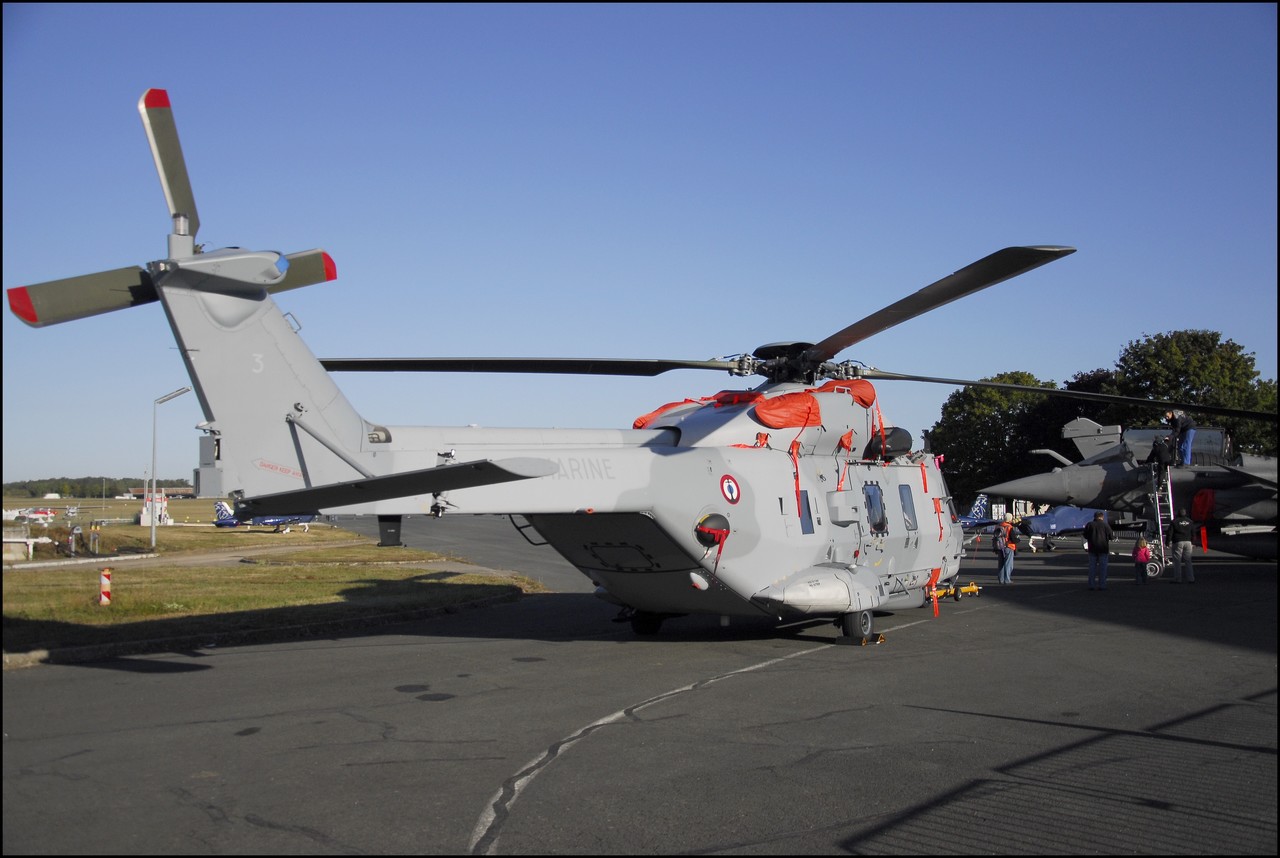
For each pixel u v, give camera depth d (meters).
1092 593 20.25
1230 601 18.45
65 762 7.09
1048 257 9.04
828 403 14.12
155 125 8.38
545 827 5.86
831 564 13.51
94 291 8.54
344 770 7.00
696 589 12.55
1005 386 14.02
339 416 9.80
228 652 12.34
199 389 9.06
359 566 27.70
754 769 7.09
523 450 10.99
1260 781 6.76
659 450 12.09
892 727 8.36
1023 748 7.67
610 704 9.29
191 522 69.88
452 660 11.79
